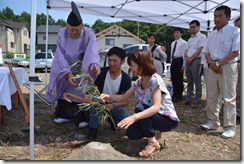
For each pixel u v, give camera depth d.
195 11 6.25
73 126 3.70
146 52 2.55
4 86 3.14
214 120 3.66
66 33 3.52
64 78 3.36
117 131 3.46
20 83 4.52
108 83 3.17
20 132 3.35
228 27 3.33
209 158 2.66
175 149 2.87
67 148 2.89
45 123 3.82
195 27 5.16
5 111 4.48
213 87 3.52
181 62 5.77
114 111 2.99
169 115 2.62
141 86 2.69
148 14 6.73
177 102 5.82
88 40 3.46
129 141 3.10
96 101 2.84
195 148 2.94
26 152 2.76
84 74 3.05
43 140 3.13
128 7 6.20
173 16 6.83
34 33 2.38
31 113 2.46
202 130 3.67
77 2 5.90
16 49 38.88
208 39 3.58
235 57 3.23
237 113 4.41
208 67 3.55
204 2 5.70
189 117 4.46
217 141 3.21
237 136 3.41
